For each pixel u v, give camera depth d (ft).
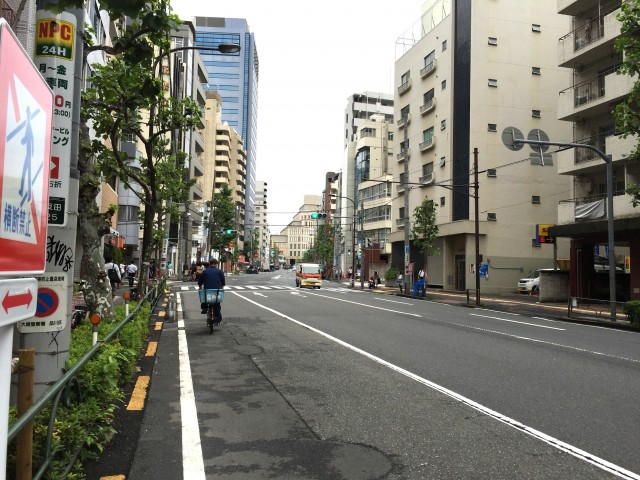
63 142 14.78
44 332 14.02
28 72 7.10
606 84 75.15
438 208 129.59
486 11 120.47
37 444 10.34
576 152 83.30
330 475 13.14
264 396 21.13
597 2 81.10
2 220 6.04
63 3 13.39
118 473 12.97
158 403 19.89
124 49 16.85
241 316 53.16
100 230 30.42
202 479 12.78
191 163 172.96
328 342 35.94
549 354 32.63
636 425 17.56
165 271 95.40
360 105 295.89
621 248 117.91
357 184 229.04
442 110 129.18
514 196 118.21
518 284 113.70
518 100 120.16
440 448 15.19
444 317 57.00
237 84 466.29
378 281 158.61
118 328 20.90
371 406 19.72
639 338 43.73
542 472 13.43
